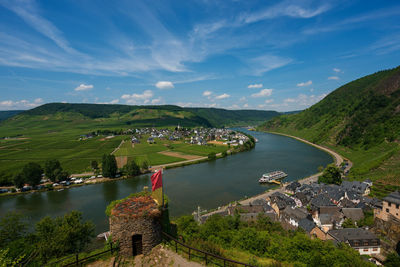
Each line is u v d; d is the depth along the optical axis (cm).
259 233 3203
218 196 8762
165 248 2039
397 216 5172
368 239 4619
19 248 2839
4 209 7881
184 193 9100
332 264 2788
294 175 11844
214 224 3647
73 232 3191
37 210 7706
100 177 11719
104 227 6191
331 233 4969
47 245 2834
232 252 2433
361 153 14762
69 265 1869
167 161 15325
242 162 15050
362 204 6850
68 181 11100
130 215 1961
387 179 8800
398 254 4375
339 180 9781
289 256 2844
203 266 1820
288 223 6153
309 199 8056
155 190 2167
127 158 16362
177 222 4056
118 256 1939
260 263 2197
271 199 7894
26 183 10350
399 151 11025
